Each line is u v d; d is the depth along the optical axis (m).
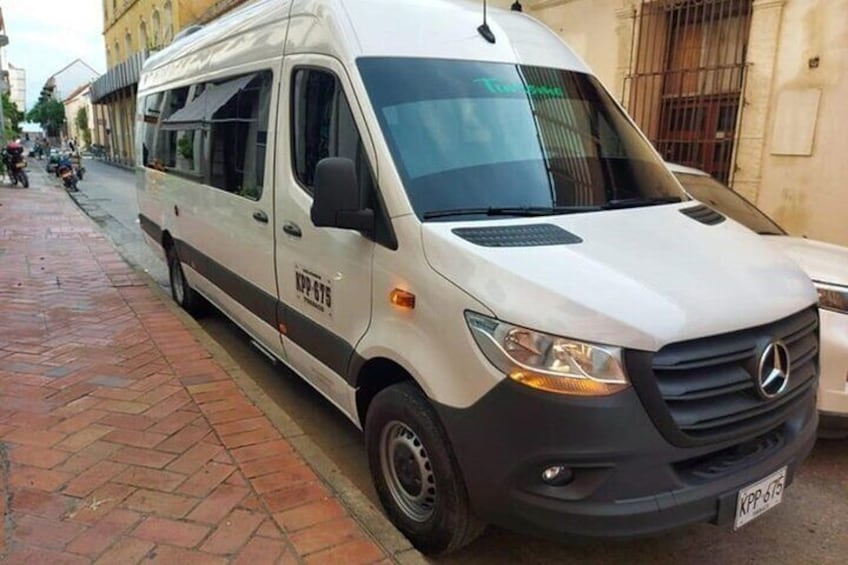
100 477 3.12
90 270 7.94
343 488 3.19
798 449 2.70
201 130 5.44
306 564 2.56
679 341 2.29
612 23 8.75
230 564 2.54
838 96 6.68
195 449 3.41
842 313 3.71
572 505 2.31
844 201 6.75
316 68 3.51
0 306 6.09
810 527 3.25
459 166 3.02
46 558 2.56
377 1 3.48
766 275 2.74
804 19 6.87
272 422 3.74
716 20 7.80
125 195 21.89
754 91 7.38
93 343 5.05
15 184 23.61
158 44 33.12
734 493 2.44
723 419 2.39
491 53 3.54
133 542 2.66
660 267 2.57
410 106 3.13
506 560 2.96
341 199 2.89
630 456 2.25
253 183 4.34
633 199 3.33
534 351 2.29
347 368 3.29
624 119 3.91
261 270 4.28
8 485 3.04
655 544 3.10
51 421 3.70
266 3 4.41
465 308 2.49
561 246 2.63
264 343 4.54
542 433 2.28
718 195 5.46
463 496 2.65
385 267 2.91
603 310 2.28
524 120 3.32
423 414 2.74
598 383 2.24
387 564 2.58
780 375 2.56
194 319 6.09
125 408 3.88
